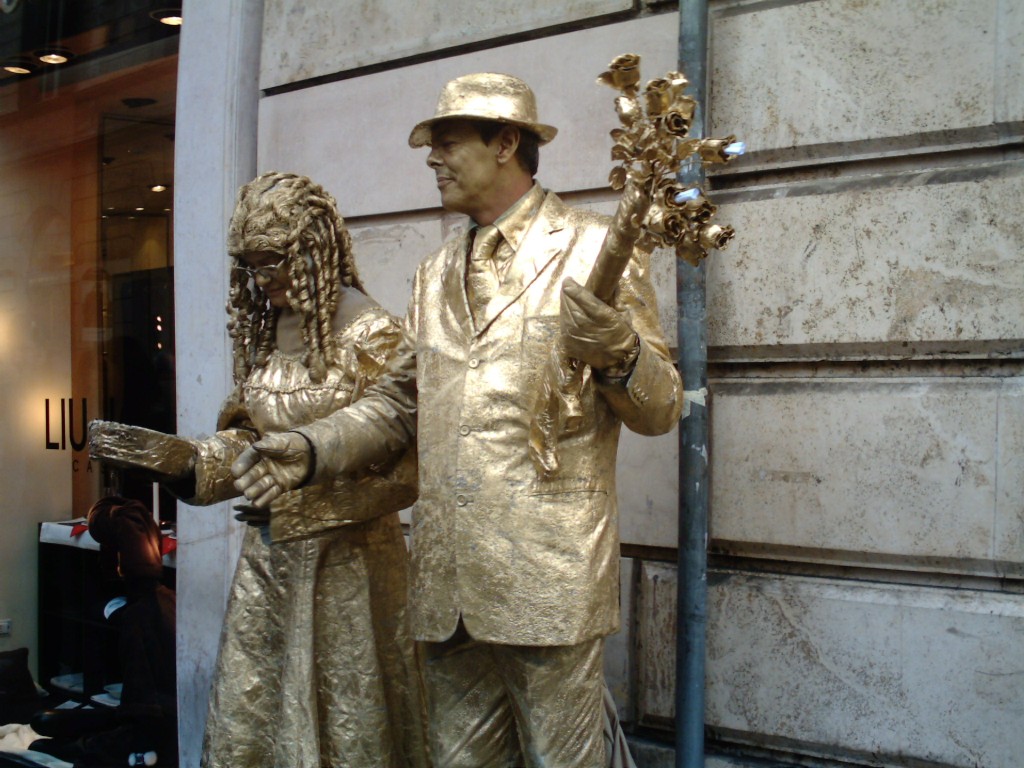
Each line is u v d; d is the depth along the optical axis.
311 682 2.97
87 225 5.66
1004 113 2.96
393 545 3.14
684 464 3.29
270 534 2.89
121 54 5.45
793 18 3.28
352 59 4.31
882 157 3.16
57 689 5.74
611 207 3.62
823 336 3.21
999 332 2.96
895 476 3.11
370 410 2.79
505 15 3.87
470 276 2.61
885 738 3.11
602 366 2.21
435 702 2.65
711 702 3.37
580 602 2.34
